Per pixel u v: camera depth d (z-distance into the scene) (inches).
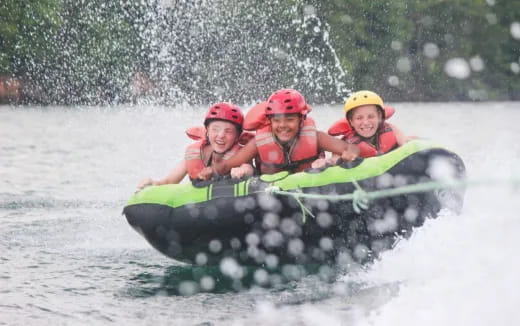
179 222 678.5
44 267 708.0
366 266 666.2
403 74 4987.7
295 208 657.6
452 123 2746.1
